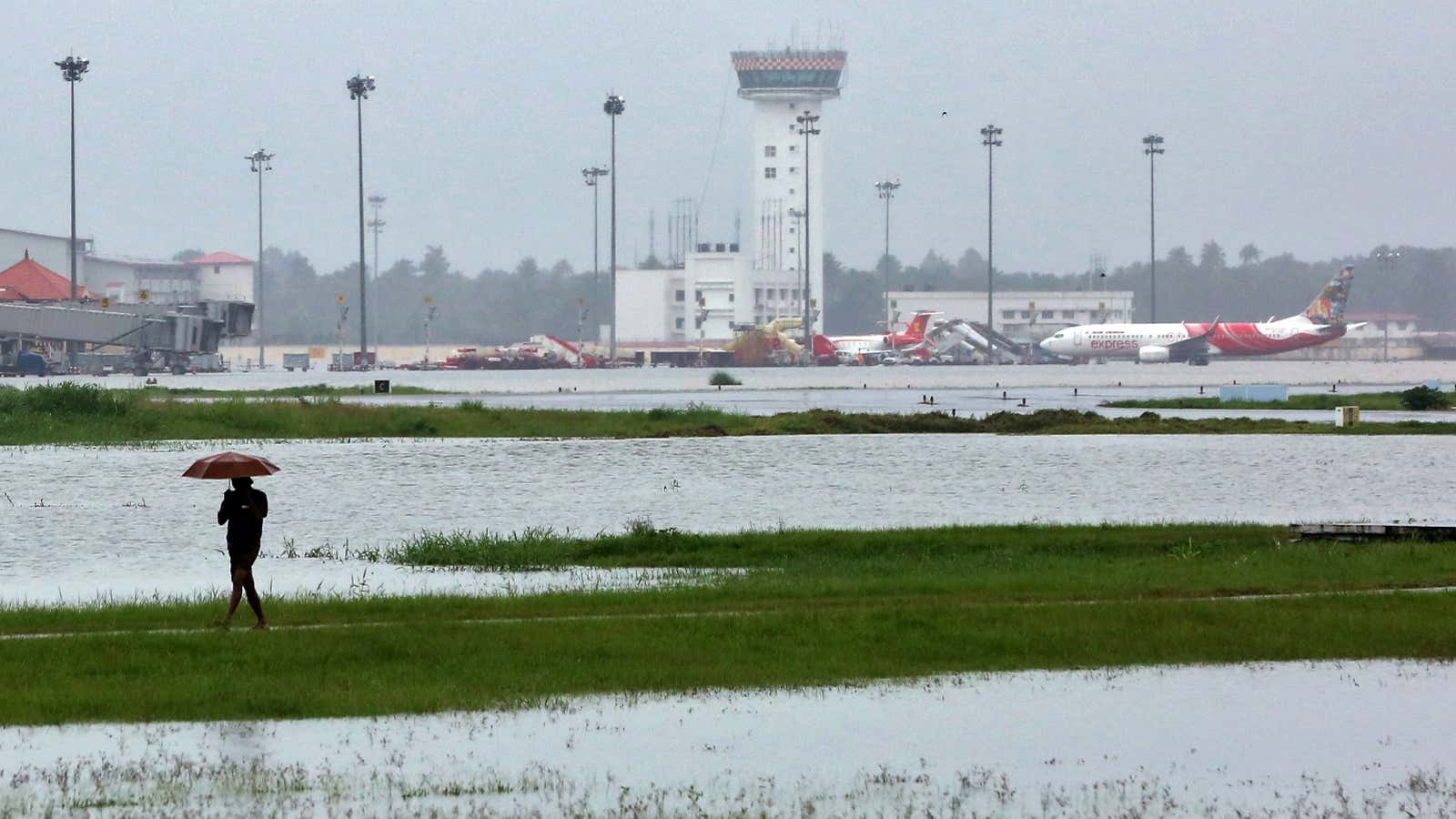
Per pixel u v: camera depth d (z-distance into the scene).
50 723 92.94
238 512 119.69
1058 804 78.19
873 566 155.62
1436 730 90.94
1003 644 111.88
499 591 143.12
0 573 159.12
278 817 76.00
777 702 98.25
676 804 78.19
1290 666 107.19
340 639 113.38
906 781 82.06
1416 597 128.88
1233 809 77.38
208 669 104.94
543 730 91.88
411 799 78.81
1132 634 114.94
